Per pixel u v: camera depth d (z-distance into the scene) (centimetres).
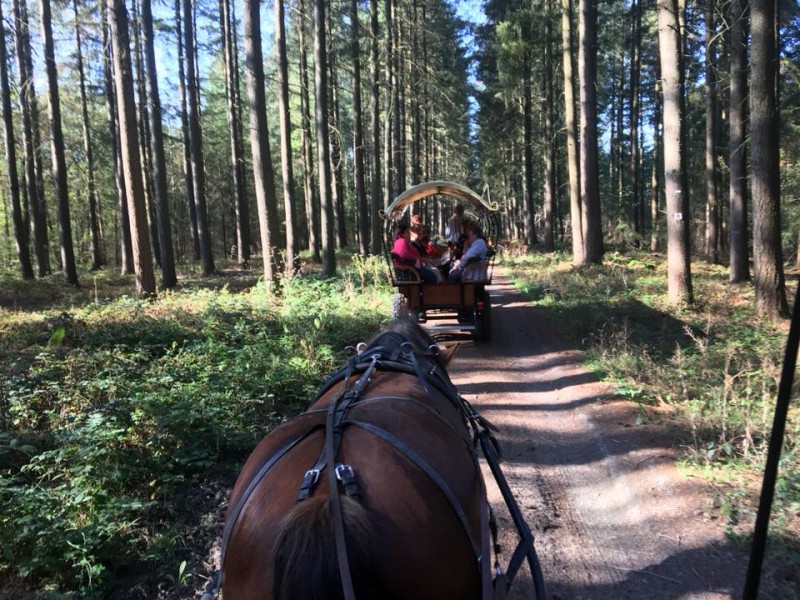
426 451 234
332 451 213
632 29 3553
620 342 988
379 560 183
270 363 858
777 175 1233
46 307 1828
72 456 536
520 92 3366
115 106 2856
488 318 1217
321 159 1956
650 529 470
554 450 652
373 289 1584
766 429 604
